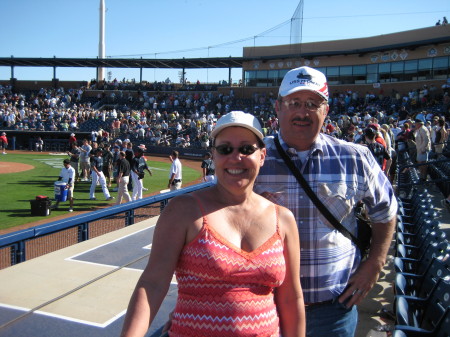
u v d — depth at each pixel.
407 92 29.70
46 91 42.94
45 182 17.41
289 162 2.38
